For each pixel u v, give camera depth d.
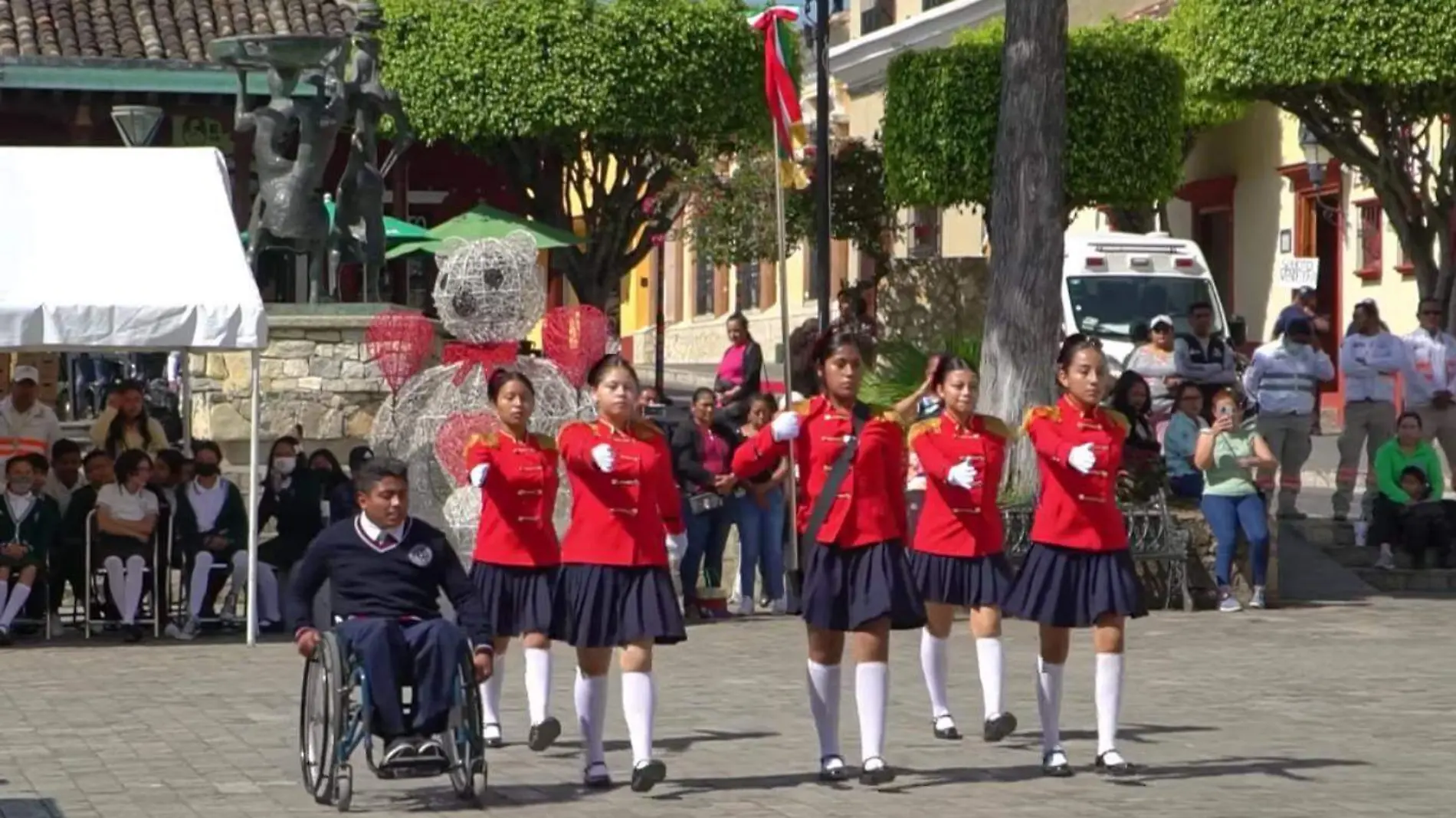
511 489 13.18
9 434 21.83
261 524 21.17
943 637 14.07
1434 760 13.24
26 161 19.92
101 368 33.00
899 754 13.50
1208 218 44.62
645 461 12.27
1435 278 33.75
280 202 26.19
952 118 34.28
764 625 20.95
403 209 39.72
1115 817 11.34
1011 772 12.79
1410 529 23.72
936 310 34.84
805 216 41.44
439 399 18.70
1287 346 24.97
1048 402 22.48
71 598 23.11
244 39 25.91
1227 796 11.98
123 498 20.12
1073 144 34.28
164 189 19.94
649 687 12.23
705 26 37.62
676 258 67.31
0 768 12.99
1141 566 21.92
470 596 11.88
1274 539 22.23
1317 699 15.92
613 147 39.12
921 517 13.99
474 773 11.73
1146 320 31.30
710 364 60.53
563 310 18.69
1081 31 35.44
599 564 12.20
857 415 12.38
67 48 35.88
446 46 37.12
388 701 11.52
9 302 18.55
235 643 19.81
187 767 13.02
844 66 53.03
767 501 21.77
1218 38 33.50
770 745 13.93
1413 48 31.92
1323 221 40.56
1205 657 18.36
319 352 26.56
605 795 12.11
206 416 26.52
